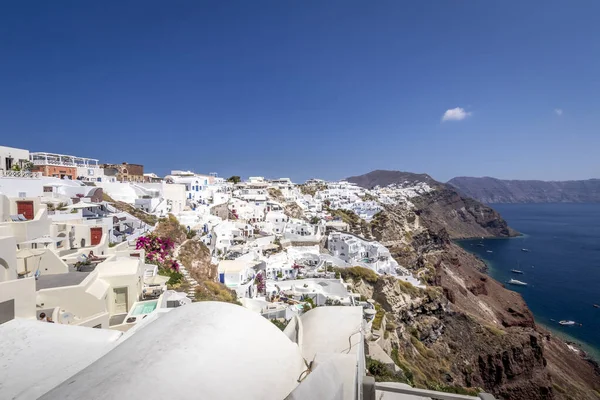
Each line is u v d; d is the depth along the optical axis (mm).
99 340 7719
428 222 159250
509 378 55969
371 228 106250
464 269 119500
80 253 24625
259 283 44281
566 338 79875
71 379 4516
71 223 28344
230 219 80562
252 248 56438
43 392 5770
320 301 42438
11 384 6012
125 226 36688
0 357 6781
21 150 48625
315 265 61219
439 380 42594
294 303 38812
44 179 40219
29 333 7750
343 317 8516
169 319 5773
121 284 19609
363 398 6840
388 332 38094
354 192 168125
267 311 30688
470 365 54344
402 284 61562
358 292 55219
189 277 31062
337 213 114625
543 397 54938
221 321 5566
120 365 4457
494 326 64625
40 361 6766
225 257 49281
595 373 65688
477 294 101250
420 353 47750
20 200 23328
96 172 60750
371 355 22188
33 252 19594
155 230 42375
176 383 4137
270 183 150250
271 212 89875
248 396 4441
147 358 4508
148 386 4008
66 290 16484
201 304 6242
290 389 4895
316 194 156750
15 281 13633
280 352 5492
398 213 129625
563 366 65250
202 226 54094
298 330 7906
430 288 64188
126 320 17734
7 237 16203
